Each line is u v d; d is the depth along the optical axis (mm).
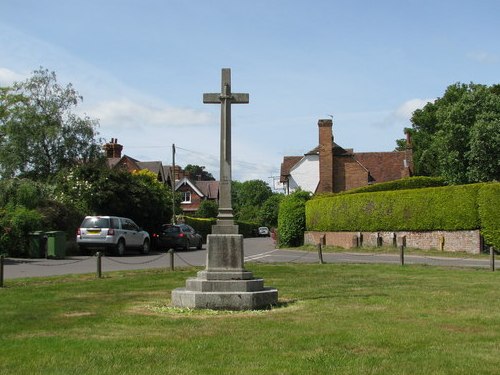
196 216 71188
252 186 120750
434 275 18375
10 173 38688
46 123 39625
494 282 16125
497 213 29344
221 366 6641
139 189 36500
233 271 11648
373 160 60750
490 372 6391
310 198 44781
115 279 17109
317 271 19969
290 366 6621
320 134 53344
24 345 7746
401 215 34250
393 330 8789
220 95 12406
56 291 14008
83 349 7500
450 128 42031
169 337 8328
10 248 26922
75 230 32438
